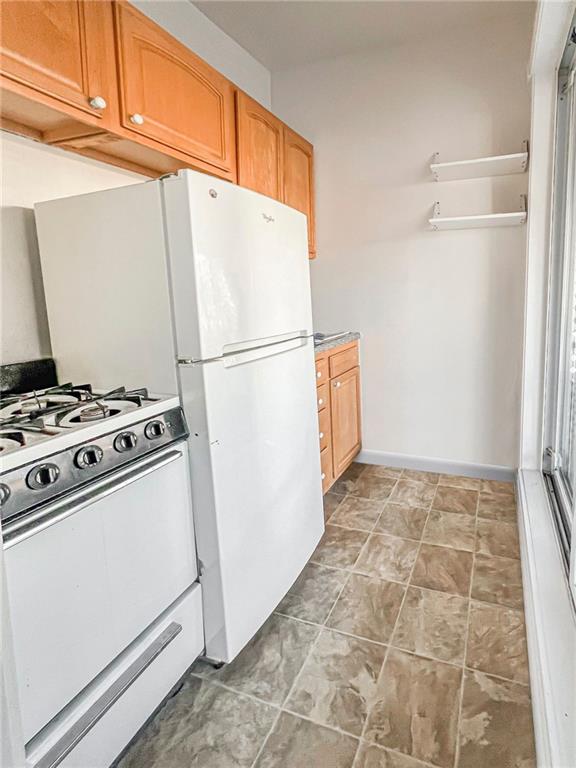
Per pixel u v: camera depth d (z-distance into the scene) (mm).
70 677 1058
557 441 2383
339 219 3043
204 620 1487
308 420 1969
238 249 1463
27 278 1626
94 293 1457
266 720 1349
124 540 1188
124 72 1521
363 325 3098
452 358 2912
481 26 2527
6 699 789
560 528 1866
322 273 3146
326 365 2557
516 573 1978
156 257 1332
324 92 2941
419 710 1359
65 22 1323
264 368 1616
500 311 2756
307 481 1967
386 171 2871
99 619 1126
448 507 2592
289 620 1760
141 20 1580
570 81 2064
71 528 1043
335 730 1310
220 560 1425
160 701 1327
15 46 1193
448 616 1742
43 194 1670
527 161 2453
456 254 2795
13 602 928
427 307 2916
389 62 2756
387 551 2189
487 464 2939
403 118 2779
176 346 1355
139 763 1235
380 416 3164
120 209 1359
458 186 2717
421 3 2332
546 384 2428
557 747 1001
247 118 2252
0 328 1563
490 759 1209
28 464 971
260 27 2518
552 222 2281
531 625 1498
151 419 1279
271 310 1657
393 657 1560
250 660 1574
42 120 1446
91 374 1522
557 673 1197
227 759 1240
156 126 1672
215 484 1390
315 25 2502
